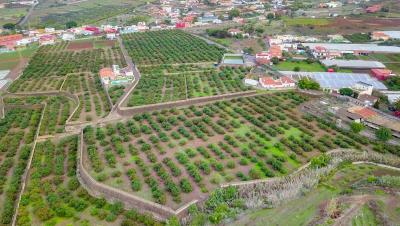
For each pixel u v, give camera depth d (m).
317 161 146.38
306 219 118.56
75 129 192.12
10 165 161.75
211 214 120.56
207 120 192.00
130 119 198.12
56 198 134.38
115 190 135.25
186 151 162.88
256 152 161.88
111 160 153.88
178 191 133.25
